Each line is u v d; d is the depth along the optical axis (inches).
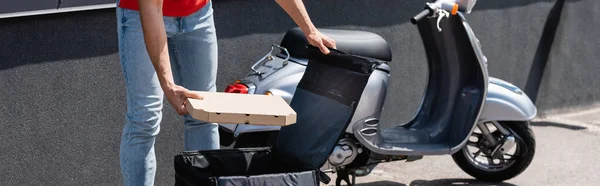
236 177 112.8
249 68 195.2
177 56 133.3
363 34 171.0
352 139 165.8
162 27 113.7
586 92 275.3
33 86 161.5
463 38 172.9
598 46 275.3
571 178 199.9
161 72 112.5
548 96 265.7
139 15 122.0
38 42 160.6
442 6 167.3
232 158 128.3
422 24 174.9
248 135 169.6
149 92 126.6
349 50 166.6
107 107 173.0
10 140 160.2
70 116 167.8
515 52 253.0
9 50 156.9
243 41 193.0
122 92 175.0
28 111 161.6
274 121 107.3
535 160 215.3
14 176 161.9
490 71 247.3
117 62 172.9
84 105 169.3
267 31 197.0
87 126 170.7
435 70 181.2
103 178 175.5
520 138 183.2
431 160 212.8
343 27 211.3
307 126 132.3
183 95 111.0
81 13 165.5
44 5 156.9
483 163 189.2
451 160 212.7
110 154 175.6
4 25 155.3
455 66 176.9
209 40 134.2
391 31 221.9
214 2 185.9
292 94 164.1
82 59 167.3
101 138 173.3
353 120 163.6
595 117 267.0
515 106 179.3
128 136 128.0
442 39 174.9
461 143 175.5
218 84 190.1
